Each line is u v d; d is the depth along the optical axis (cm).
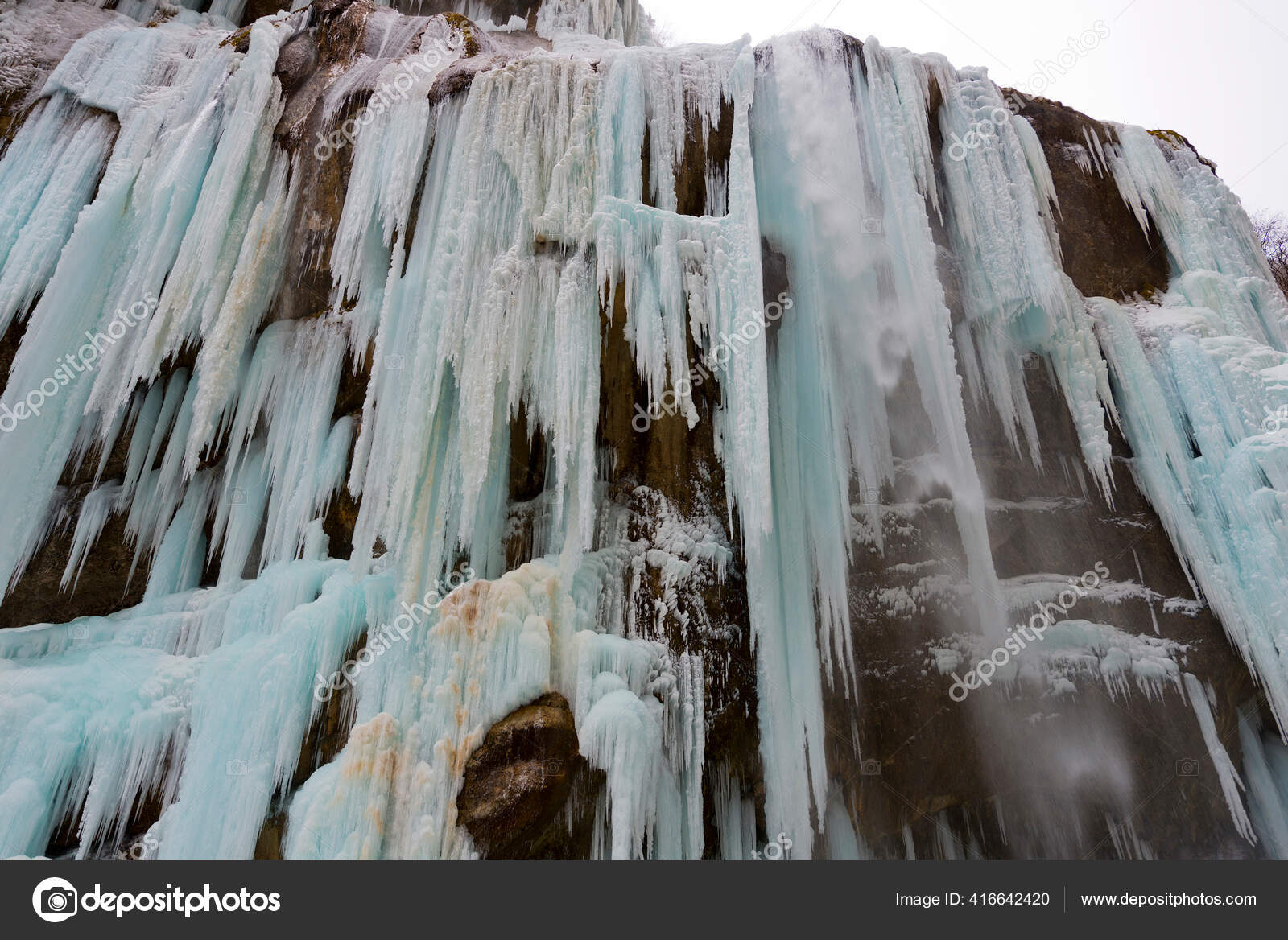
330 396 675
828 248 680
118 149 695
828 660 592
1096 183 809
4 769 492
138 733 527
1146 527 678
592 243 629
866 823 575
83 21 817
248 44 746
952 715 601
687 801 524
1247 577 634
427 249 646
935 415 658
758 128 699
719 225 653
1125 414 713
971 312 710
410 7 1127
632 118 673
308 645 544
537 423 641
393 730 496
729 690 569
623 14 1312
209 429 638
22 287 638
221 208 667
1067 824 606
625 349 642
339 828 467
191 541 671
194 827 489
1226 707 629
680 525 609
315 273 689
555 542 602
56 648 594
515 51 866
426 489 590
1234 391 676
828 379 651
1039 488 696
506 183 642
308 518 648
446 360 607
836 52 711
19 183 678
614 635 557
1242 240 832
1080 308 718
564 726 500
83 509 643
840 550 614
